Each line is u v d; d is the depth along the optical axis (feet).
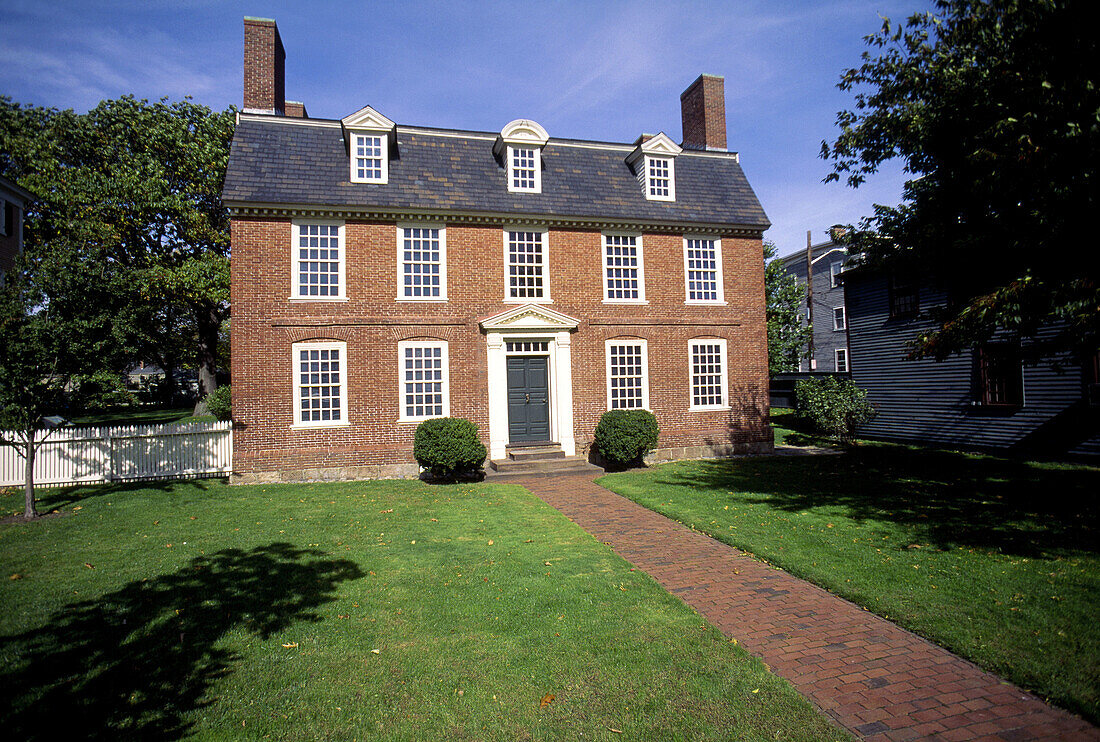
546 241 56.54
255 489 44.75
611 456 51.67
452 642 18.53
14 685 15.69
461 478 49.75
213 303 89.61
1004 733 13.84
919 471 48.49
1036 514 32.83
